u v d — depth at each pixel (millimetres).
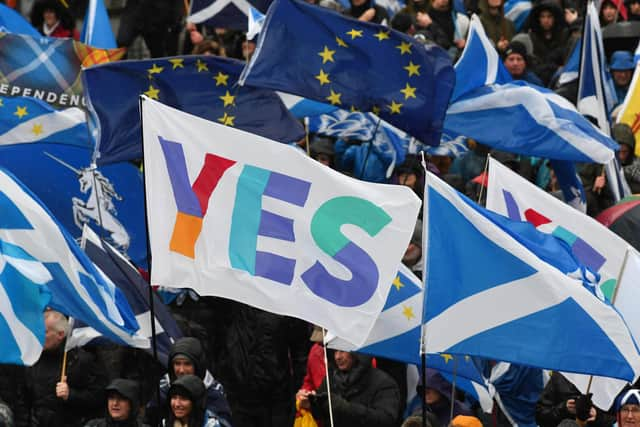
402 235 22375
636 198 29828
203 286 22484
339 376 26578
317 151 30875
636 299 25250
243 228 22531
